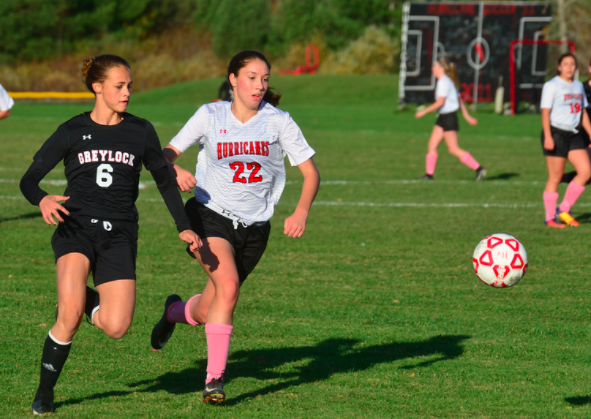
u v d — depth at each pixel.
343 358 18.94
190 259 29.73
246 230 16.69
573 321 22.28
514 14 112.38
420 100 118.56
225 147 16.30
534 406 15.82
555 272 28.23
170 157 16.44
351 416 15.05
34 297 23.88
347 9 199.75
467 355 19.25
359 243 33.12
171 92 157.88
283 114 16.53
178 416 14.84
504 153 69.81
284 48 195.88
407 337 20.73
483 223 37.78
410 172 57.75
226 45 197.25
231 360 18.72
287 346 19.89
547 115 35.81
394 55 183.88
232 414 15.02
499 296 24.98
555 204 37.03
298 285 26.16
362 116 113.94
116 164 15.17
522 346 19.95
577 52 158.12
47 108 131.38
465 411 15.46
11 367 17.59
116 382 16.91
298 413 15.16
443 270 28.52
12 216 37.81
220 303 15.38
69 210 14.99
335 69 181.88
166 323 18.06
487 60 114.62
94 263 15.04
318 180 16.67
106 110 15.36
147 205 42.09
